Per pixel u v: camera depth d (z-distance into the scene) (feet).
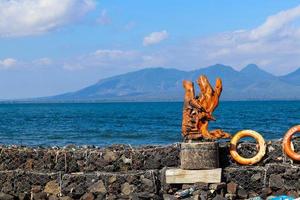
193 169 52.75
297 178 52.54
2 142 142.31
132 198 52.70
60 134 172.76
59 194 55.11
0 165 58.29
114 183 54.24
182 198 51.08
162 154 56.03
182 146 53.47
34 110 483.92
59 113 383.24
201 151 52.70
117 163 56.59
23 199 55.62
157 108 521.65
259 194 53.06
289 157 54.24
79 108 561.84
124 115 332.80
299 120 230.68
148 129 193.77
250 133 55.47
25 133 177.37
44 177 55.62
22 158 58.08
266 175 53.16
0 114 370.53
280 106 492.54
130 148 57.77
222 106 529.04
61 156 57.26
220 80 54.95
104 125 221.87
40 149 58.95
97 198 54.29
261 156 54.54
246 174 53.31
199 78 55.26
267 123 213.25
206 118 54.39
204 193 51.11
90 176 54.80
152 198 52.34
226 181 53.42
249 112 336.90
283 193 52.60
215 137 54.19
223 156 55.47
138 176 53.83
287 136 54.54
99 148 59.36
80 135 168.45
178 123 231.09
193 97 54.65
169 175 52.90
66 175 55.21
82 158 57.06
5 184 56.39
